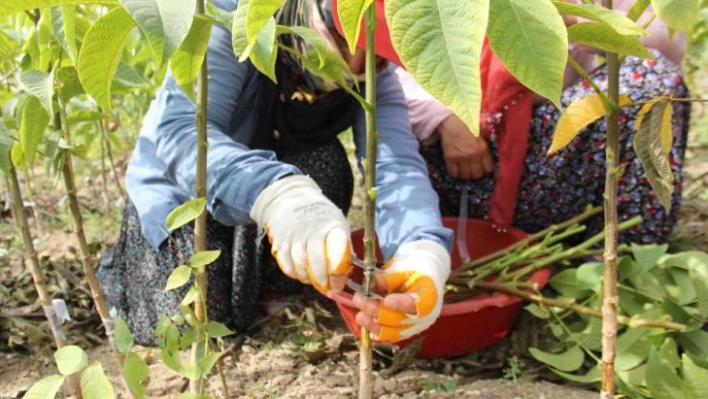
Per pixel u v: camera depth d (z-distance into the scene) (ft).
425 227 4.61
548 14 2.20
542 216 6.30
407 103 6.26
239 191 4.09
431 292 4.00
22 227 4.18
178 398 3.43
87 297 6.00
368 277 3.68
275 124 5.74
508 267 5.40
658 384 4.00
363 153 5.64
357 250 5.89
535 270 5.49
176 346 3.42
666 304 4.83
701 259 4.95
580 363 4.81
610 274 3.37
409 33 2.03
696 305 4.95
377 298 3.84
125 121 9.21
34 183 8.82
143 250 5.43
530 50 2.20
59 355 3.19
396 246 4.83
